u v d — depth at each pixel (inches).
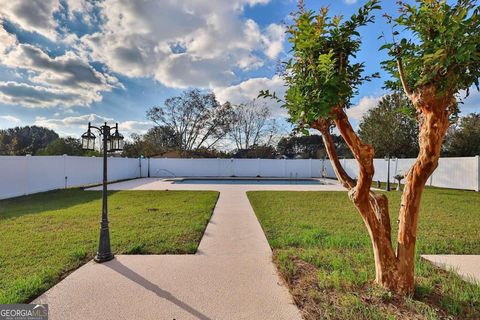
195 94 1189.1
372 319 87.7
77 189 486.3
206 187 550.0
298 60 99.3
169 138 1211.2
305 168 905.5
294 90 94.4
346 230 204.1
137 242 171.6
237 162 904.3
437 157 92.2
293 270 126.4
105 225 144.1
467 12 75.2
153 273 126.2
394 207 311.6
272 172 904.9
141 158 877.2
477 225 219.9
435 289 108.9
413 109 118.4
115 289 110.2
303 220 240.1
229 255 151.2
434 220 238.1
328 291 106.7
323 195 416.8
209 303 99.7
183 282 116.9
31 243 169.9
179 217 248.2
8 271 128.8
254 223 230.4
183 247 162.2
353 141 97.6
